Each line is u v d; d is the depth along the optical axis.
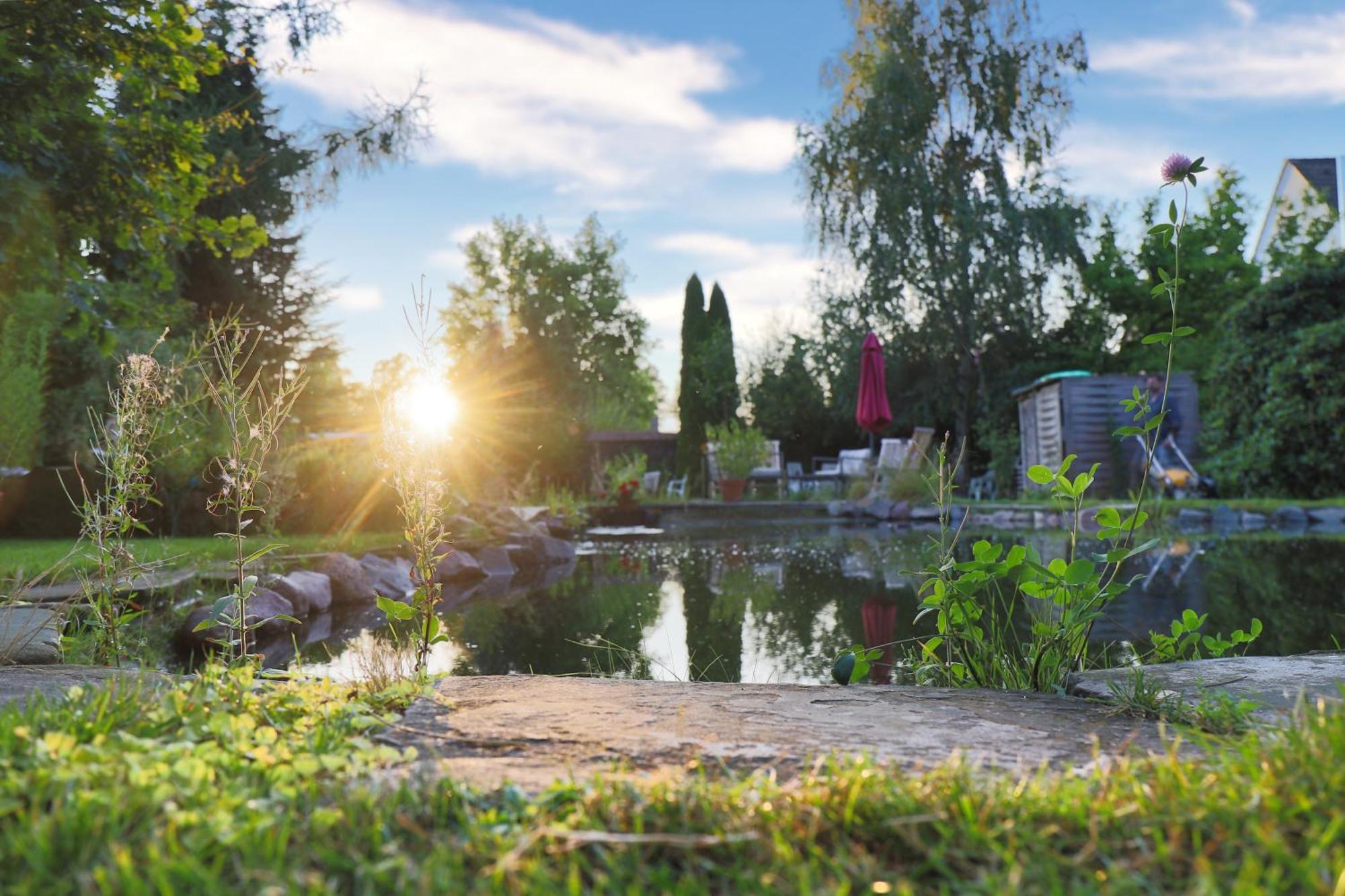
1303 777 1.19
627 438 26.19
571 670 3.86
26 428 9.04
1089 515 12.31
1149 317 22.84
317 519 8.87
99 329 6.29
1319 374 13.62
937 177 20.80
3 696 2.04
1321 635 4.18
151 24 6.01
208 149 12.56
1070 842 1.11
